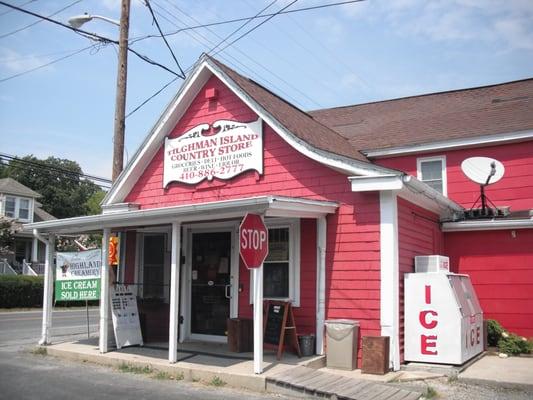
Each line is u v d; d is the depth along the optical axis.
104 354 9.98
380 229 9.10
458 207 11.94
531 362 9.68
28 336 13.97
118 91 13.75
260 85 13.00
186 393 7.52
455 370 8.62
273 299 10.22
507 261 11.90
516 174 13.09
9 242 31.47
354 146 14.83
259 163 10.79
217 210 8.66
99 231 11.70
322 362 9.14
